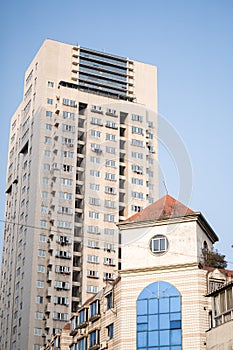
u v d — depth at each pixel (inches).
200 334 1676.9
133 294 1787.6
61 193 2994.6
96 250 3563.0
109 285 1935.3
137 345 1723.7
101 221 3240.7
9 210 4148.6
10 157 4343.0
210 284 1743.4
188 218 1811.0
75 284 3531.0
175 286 1754.4
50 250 3548.2
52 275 3508.9
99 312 1959.9
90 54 4205.2
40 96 3949.3
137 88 4271.7
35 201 3666.3
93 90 4116.6
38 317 3452.3
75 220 3287.4
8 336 3649.1
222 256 1923.0
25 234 3745.1
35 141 3855.8
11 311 3703.3
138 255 1822.1
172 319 1722.4
